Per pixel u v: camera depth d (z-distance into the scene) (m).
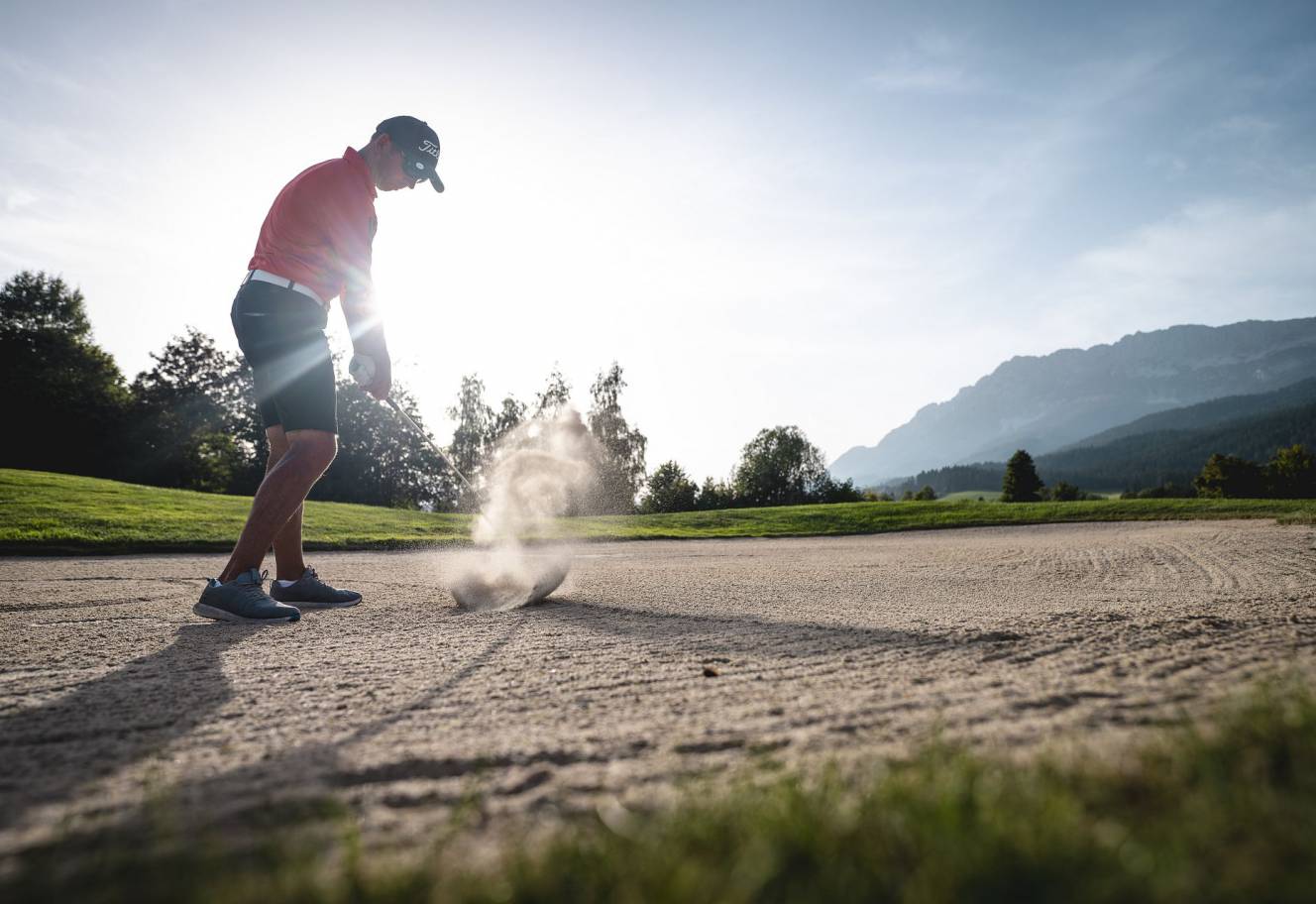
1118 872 0.88
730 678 2.30
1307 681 1.90
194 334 41.94
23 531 10.02
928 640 2.84
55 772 1.55
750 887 0.88
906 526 18.55
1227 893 0.84
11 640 3.25
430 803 1.34
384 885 0.95
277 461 4.15
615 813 1.23
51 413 34.50
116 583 6.00
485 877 0.98
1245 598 4.10
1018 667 2.29
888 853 0.97
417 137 3.98
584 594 5.00
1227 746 1.26
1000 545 11.45
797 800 1.13
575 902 0.89
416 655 2.80
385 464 41.50
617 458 39.38
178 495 15.44
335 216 3.75
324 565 8.24
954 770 1.23
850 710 1.87
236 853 1.11
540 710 1.98
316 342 3.79
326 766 1.55
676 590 5.27
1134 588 5.25
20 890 1.01
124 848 1.15
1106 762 1.26
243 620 3.67
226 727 1.88
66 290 40.31
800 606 4.25
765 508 22.25
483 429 41.41
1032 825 0.99
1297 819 1.00
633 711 1.95
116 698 2.20
